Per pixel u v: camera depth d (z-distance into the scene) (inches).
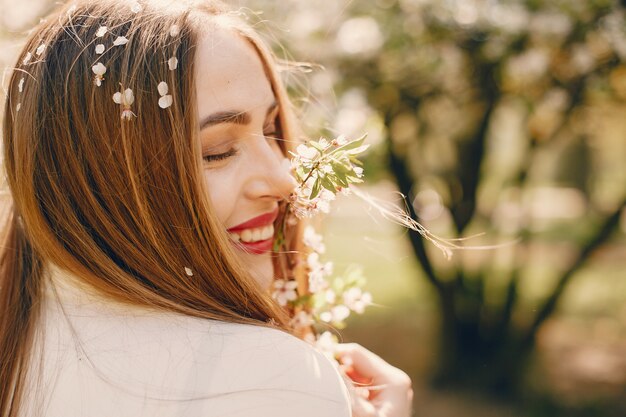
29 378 36.7
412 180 181.6
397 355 213.3
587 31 148.3
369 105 158.4
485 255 198.2
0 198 44.5
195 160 37.2
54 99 38.2
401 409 45.6
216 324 35.3
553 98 166.2
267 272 45.9
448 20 149.9
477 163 185.2
